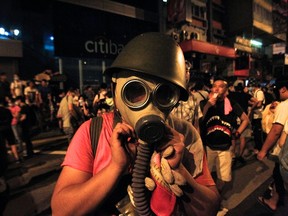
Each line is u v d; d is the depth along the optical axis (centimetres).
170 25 1641
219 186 296
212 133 284
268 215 299
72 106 660
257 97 606
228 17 2416
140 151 71
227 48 1831
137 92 71
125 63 70
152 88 69
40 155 589
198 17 1880
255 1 2348
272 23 2881
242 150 509
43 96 1015
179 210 78
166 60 70
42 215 319
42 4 1199
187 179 77
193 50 1451
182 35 1703
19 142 568
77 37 1215
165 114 71
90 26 1266
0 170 229
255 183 407
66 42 1175
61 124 843
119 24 1409
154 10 1600
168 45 74
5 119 499
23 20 1356
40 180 435
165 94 71
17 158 527
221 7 2342
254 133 588
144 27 1551
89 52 1266
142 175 72
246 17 2320
